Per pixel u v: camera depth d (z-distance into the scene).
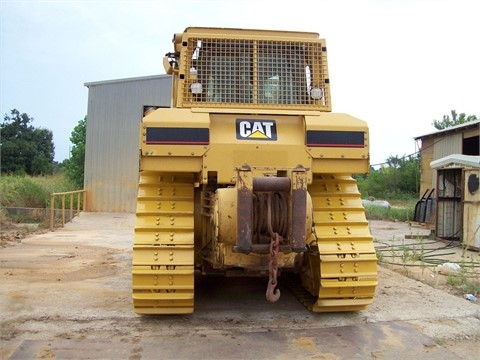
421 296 6.43
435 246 11.41
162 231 5.23
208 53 5.92
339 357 4.47
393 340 4.88
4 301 5.99
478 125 15.87
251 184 4.44
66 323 5.23
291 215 4.50
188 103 5.79
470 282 7.29
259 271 5.52
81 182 23.03
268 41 6.00
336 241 5.38
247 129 5.25
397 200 28.52
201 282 7.13
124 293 6.45
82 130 24.66
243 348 4.64
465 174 11.09
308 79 6.03
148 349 4.59
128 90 18.45
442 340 4.92
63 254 9.52
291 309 5.81
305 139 5.18
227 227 4.65
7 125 36.22
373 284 5.27
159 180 5.67
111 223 15.49
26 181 19.50
